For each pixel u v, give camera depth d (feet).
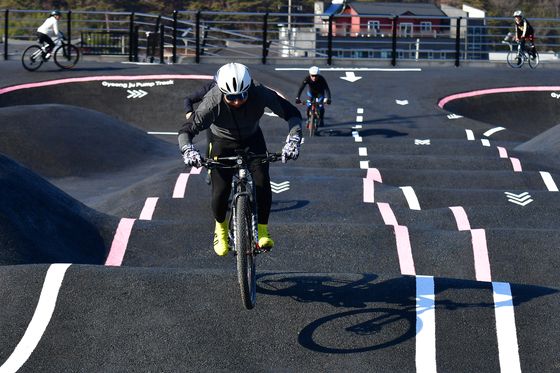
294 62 122.83
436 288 25.18
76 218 36.65
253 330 23.24
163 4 246.47
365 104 87.20
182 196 46.42
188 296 24.57
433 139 69.62
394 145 64.08
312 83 72.49
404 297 24.71
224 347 22.62
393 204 44.14
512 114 92.32
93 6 238.89
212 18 246.47
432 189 45.65
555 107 94.02
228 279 25.35
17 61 105.81
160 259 34.76
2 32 219.61
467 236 33.94
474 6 280.31
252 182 22.82
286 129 77.30
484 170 55.21
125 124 72.23
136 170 63.26
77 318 23.67
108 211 46.06
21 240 32.24
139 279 25.27
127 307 24.09
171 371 21.70
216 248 23.93
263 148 23.44
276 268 32.55
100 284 25.02
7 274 25.50
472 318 23.67
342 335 23.03
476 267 32.04
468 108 91.30
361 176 50.78
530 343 22.72
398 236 34.35
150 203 42.91
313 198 45.29
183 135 22.53
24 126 63.57
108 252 35.29
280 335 23.07
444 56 220.64
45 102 90.22
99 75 94.38
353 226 34.96
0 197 33.73
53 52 102.27
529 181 50.24
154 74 94.73
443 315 23.82
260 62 112.98
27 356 22.11
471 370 21.70
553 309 24.11
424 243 33.96
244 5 251.80
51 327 23.27
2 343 22.62
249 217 22.49
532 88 95.71
